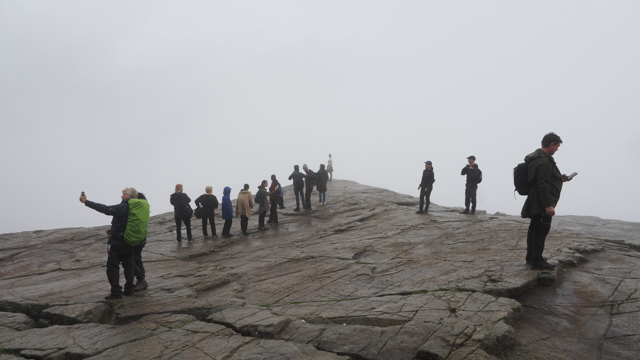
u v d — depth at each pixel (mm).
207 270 8734
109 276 6328
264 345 4176
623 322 4605
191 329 4777
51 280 8883
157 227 15367
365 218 14641
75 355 4188
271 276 8102
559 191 6121
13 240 13617
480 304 5004
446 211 15641
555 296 5535
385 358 3844
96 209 6000
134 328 4918
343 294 6410
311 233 12844
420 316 4750
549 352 4031
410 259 8344
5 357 4172
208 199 13180
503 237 9445
